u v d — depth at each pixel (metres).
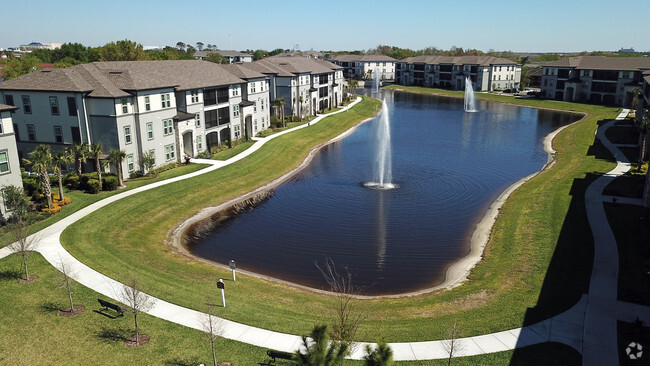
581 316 23.19
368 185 51.19
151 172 49.22
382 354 14.11
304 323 22.95
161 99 51.44
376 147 71.56
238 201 45.84
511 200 44.75
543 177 51.91
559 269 28.62
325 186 50.97
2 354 19.73
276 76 87.56
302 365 13.79
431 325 22.77
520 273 28.77
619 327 22.16
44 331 21.44
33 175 42.56
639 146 61.97
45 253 29.61
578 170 52.66
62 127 47.09
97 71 49.12
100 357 19.78
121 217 37.47
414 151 68.44
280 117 86.94
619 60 113.38
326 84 105.56
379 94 150.50
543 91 127.00
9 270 27.05
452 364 19.47
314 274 30.75
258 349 20.62
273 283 28.73
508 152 67.19
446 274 30.64
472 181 52.38
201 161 56.50
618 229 34.19
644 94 66.19
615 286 26.16
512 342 21.06
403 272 30.98
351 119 96.62
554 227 35.66
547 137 77.81
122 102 46.50
